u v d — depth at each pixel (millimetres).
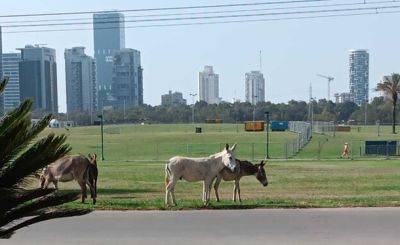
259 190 23297
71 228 13891
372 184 25406
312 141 74188
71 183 28031
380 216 15156
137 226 14102
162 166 40719
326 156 52906
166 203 17312
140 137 88688
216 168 17578
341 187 24172
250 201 18141
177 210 16578
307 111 190000
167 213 16062
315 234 12898
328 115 184125
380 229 13414
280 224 14141
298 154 55625
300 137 65938
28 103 6094
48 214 6758
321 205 16969
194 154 56625
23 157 5988
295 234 12922
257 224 14164
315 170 35219
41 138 6234
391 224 14008
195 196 21031
